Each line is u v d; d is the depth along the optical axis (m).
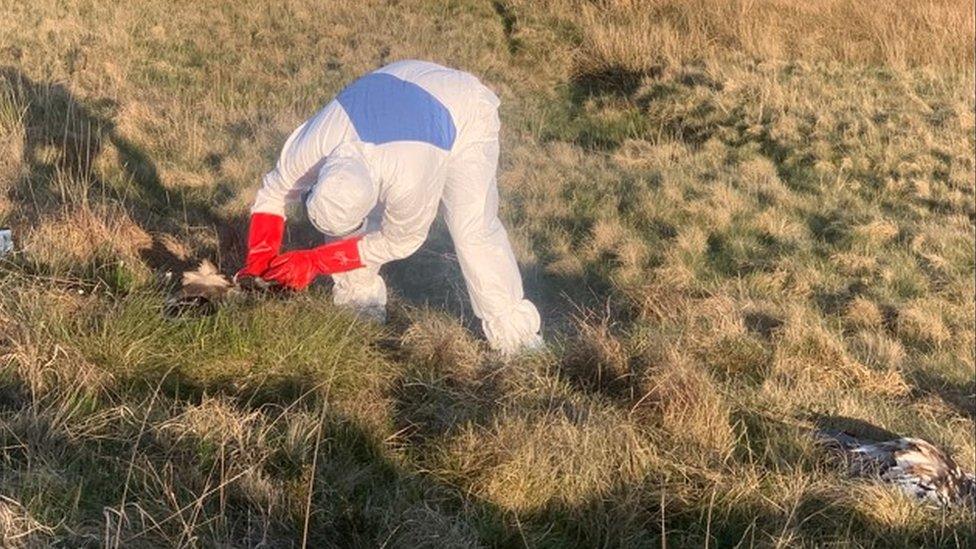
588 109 14.11
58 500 3.71
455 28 16.09
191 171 8.86
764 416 5.79
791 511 4.77
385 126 5.33
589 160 11.55
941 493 5.27
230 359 5.02
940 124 13.41
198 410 4.36
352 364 5.20
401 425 4.96
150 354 4.89
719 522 4.72
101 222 6.20
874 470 5.30
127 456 4.11
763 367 6.83
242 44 14.07
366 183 5.09
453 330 5.77
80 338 4.82
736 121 13.38
